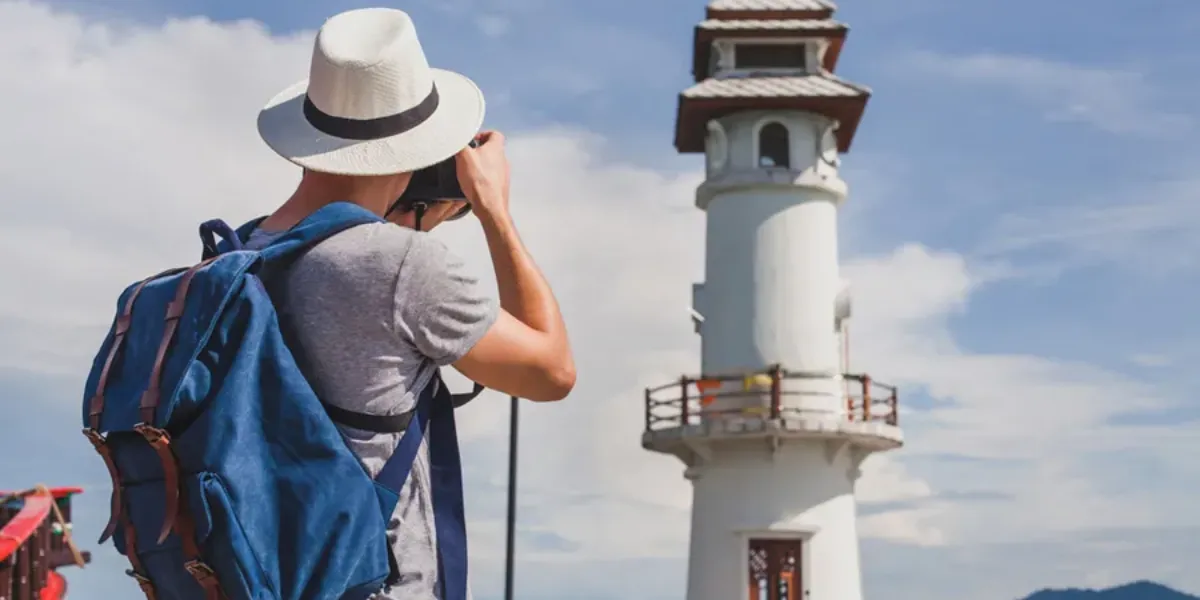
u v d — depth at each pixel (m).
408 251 3.39
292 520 3.27
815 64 37.44
